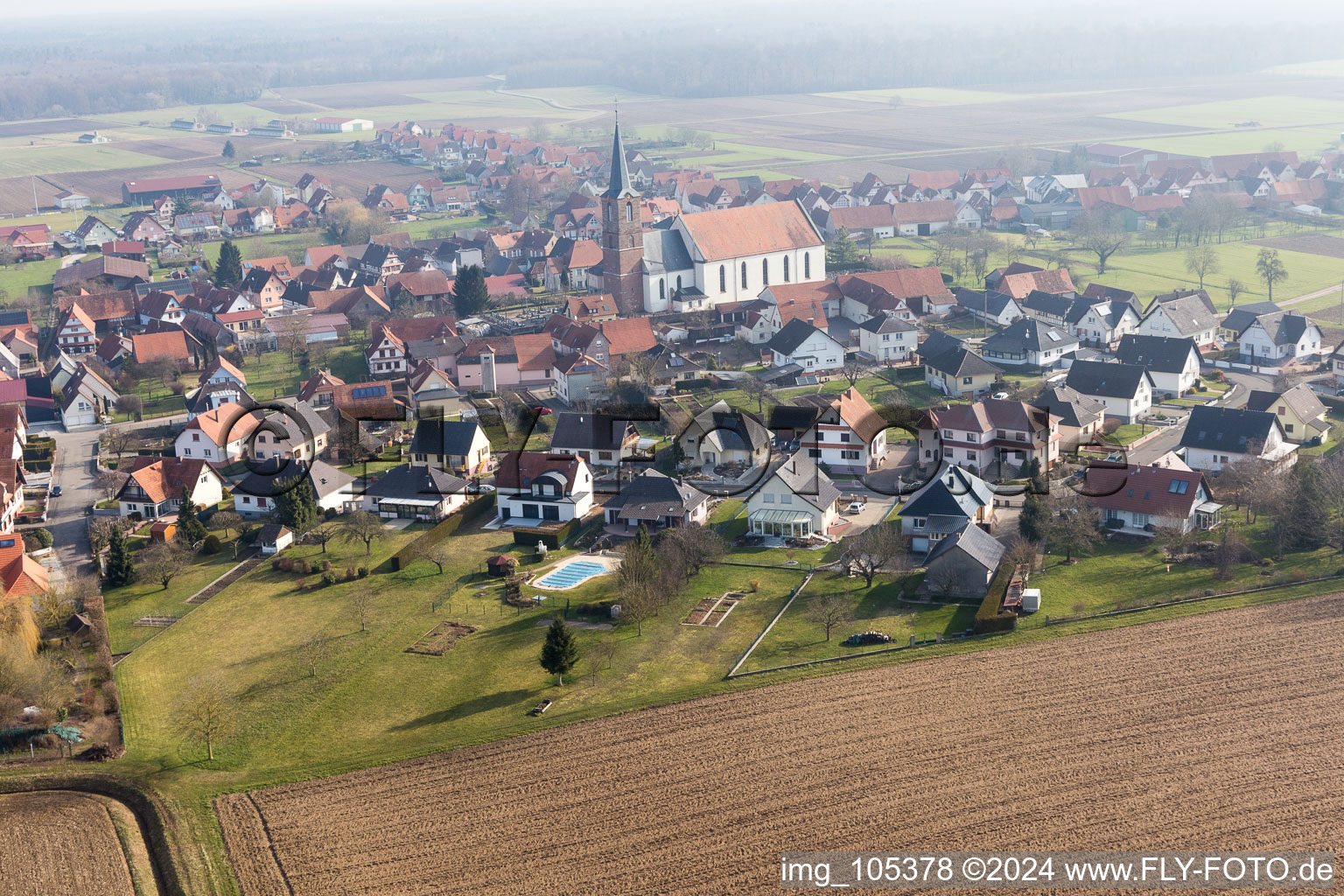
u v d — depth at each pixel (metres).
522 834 79.00
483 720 95.38
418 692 101.12
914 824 78.38
